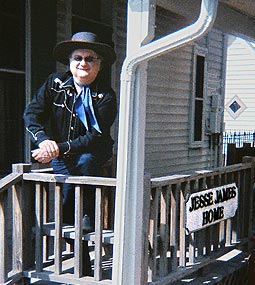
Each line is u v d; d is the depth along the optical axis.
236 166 4.64
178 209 3.87
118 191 3.16
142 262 3.33
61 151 3.26
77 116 3.39
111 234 3.48
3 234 3.35
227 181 4.58
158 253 4.07
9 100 4.99
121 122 3.14
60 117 3.44
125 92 3.11
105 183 3.23
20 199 3.46
